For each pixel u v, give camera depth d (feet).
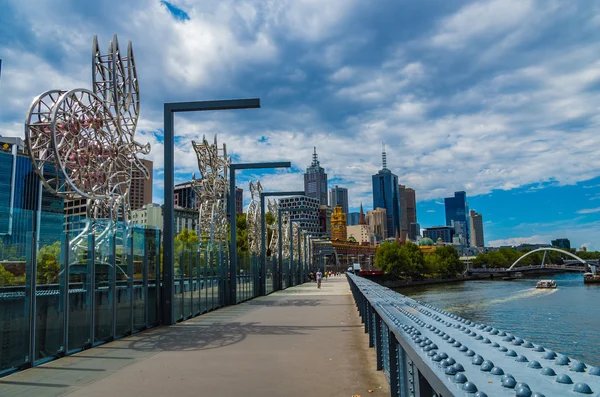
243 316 59.16
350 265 518.78
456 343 11.76
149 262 48.03
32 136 37.81
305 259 224.33
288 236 174.40
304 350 34.42
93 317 36.86
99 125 43.96
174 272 52.60
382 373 26.73
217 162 84.79
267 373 27.17
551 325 174.91
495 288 386.73
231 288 79.41
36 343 30.04
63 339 32.91
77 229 35.60
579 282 460.55
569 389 7.36
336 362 29.99
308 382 25.00
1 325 27.25
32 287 30.01
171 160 53.67
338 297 95.66
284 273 148.87
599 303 249.34
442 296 311.06
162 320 50.16
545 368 8.64
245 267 90.22
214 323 51.62
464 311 224.94
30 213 30.45
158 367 29.01
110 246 40.24
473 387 7.42
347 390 23.36
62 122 39.19
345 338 40.09
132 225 44.55
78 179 41.37
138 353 33.78
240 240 215.92
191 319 56.08
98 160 44.21
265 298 95.71
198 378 26.09
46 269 31.55
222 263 76.02
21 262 29.27
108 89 46.70
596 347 130.41
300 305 76.07
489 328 14.30
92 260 37.17
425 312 20.03
